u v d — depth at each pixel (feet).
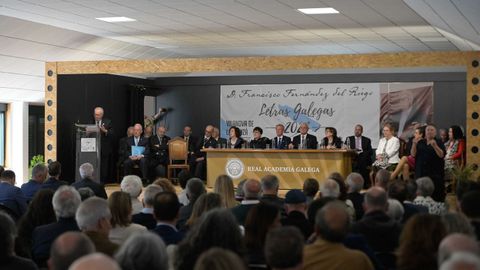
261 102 57.36
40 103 57.36
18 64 46.93
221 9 37.99
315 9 37.76
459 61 37.47
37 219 17.85
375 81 54.75
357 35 47.37
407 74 54.19
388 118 54.54
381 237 14.87
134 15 39.81
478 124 37.11
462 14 30.40
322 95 55.88
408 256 10.72
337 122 55.52
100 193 24.91
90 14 39.40
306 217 17.31
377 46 52.90
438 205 20.93
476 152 37.14
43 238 15.53
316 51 56.03
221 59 41.14
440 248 8.23
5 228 11.41
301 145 42.73
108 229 13.85
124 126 55.36
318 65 39.78
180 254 11.83
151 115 59.52
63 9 37.81
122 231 15.46
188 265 11.69
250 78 57.62
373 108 54.85
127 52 52.11
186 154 48.75
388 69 54.54
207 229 11.83
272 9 37.86
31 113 57.98
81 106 49.80
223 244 11.75
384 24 42.27
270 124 57.16
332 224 11.45
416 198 21.22
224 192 20.01
